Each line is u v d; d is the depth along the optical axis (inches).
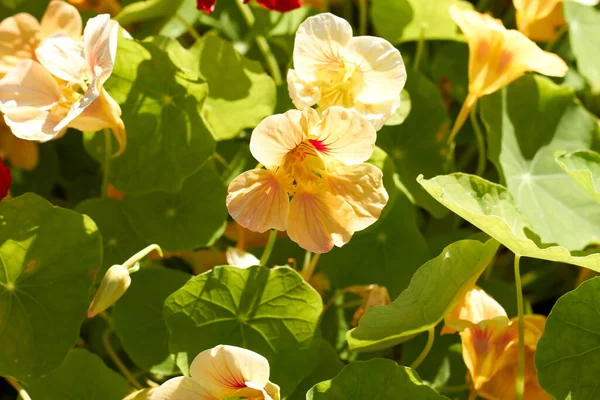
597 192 32.9
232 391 32.0
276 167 32.3
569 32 37.2
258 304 33.3
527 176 36.0
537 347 32.4
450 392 34.5
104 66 32.4
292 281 33.2
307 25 32.5
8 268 33.0
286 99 35.9
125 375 35.3
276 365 33.3
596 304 32.3
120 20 35.6
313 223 32.4
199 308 33.2
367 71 32.7
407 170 35.9
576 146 36.5
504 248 37.3
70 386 33.6
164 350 34.1
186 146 34.5
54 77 33.7
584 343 32.4
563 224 35.4
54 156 37.8
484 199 33.6
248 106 35.3
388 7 36.9
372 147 32.1
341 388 32.5
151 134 34.7
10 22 33.8
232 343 33.4
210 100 35.4
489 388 33.8
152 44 33.9
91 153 34.9
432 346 34.8
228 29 38.1
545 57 34.3
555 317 32.4
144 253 32.9
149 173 34.6
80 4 37.2
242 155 35.9
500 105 36.0
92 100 32.2
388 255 35.3
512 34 34.2
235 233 36.0
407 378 32.5
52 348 32.9
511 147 36.0
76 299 32.9
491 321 33.2
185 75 34.3
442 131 36.2
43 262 33.0
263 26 37.0
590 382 32.4
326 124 31.9
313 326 33.3
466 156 37.8
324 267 35.3
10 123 32.8
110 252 34.8
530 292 37.3
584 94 38.4
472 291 33.7
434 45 38.7
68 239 33.1
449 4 36.3
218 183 35.1
